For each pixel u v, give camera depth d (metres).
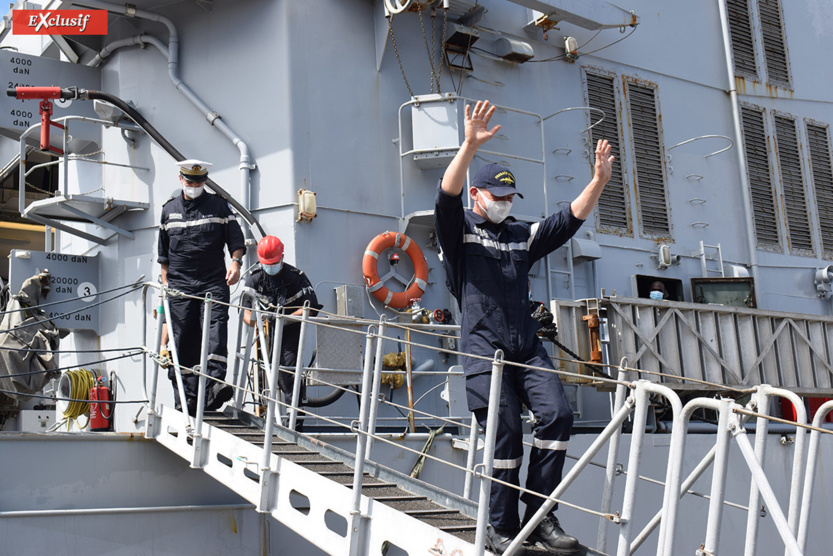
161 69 10.34
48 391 12.01
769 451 10.07
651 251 11.89
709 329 9.99
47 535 6.76
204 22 10.18
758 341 10.30
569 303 9.31
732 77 13.20
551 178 11.19
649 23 12.60
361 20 10.20
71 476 6.91
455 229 4.74
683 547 9.05
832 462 10.56
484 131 4.48
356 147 9.85
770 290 12.96
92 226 10.89
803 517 4.20
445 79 10.57
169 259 7.56
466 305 4.81
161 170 10.14
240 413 7.34
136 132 10.29
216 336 7.31
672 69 12.70
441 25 10.65
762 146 13.45
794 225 13.52
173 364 6.86
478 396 4.68
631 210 11.84
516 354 4.77
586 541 8.50
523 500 4.67
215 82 10.00
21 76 10.54
